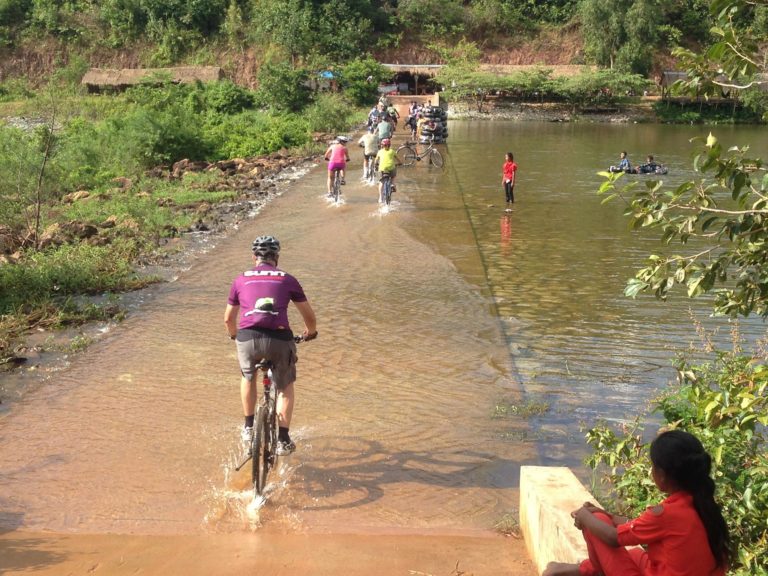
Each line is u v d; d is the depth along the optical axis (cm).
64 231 1387
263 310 534
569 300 1062
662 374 798
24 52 6744
